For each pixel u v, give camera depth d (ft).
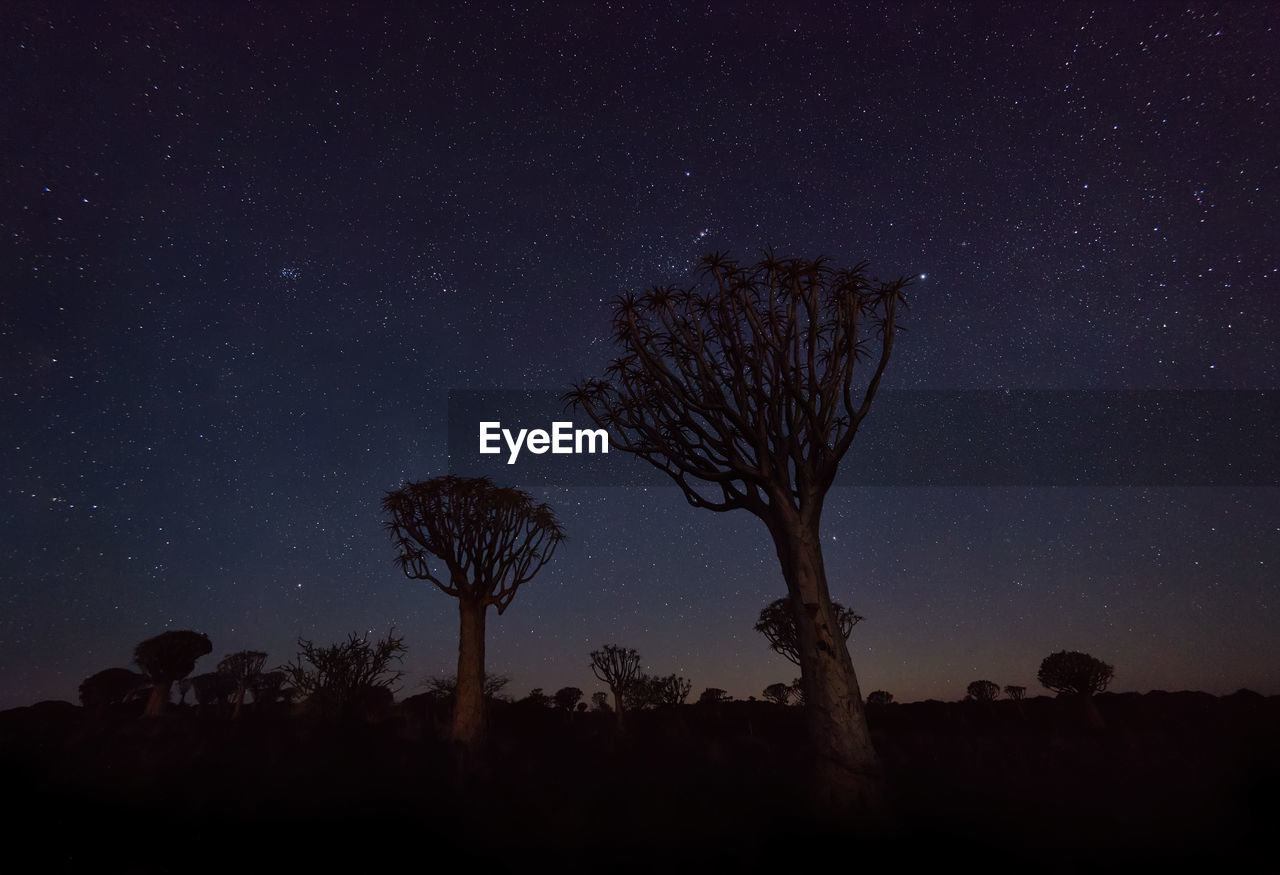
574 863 18.31
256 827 21.57
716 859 18.26
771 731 48.80
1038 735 43.09
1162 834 18.95
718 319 28.55
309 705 45.91
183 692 77.10
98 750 35.47
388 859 18.61
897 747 35.40
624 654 62.28
